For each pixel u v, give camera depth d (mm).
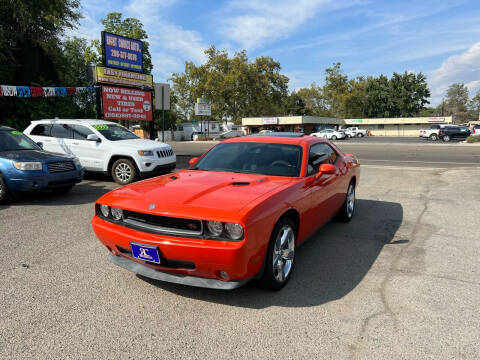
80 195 7457
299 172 3883
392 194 7859
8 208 6262
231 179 3662
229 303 3010
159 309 2900
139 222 3057
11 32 16984
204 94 62406
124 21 39375
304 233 3766
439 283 3395
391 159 16219
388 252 4254
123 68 13367
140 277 3502
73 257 3984
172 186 3441
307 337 2525
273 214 2975
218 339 2500
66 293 3152
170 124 55969
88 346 2408
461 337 2521
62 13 19328
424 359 2285
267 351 2367
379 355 2326
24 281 3379
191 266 2873
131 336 2527
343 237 4824
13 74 16016
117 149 8594
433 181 9578
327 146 5023
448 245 4484
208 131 61188
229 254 2648
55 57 20594
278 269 3234
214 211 2779
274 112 92438
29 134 9523
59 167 6734
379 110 88938
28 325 2650
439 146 25500
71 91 12055
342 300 3068
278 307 2947
